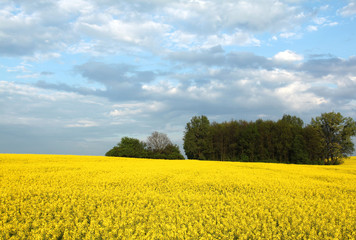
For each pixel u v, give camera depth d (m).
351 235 8.82
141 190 15.08
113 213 10.41
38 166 24.28
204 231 8.70
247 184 17.72
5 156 34.50
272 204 12.14
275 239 8.16
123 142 67.56
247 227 9.11
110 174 20.91
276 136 61.00
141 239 7.99
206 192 15.29
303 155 57.72
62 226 8.96
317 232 9.30
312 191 15.80
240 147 63.59
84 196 13.10
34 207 10.90
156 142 69.38
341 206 12.37
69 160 34.09
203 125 73.69
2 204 11.01
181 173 23.00
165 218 9.91
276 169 28.98
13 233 8.55
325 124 61.62
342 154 58.72
